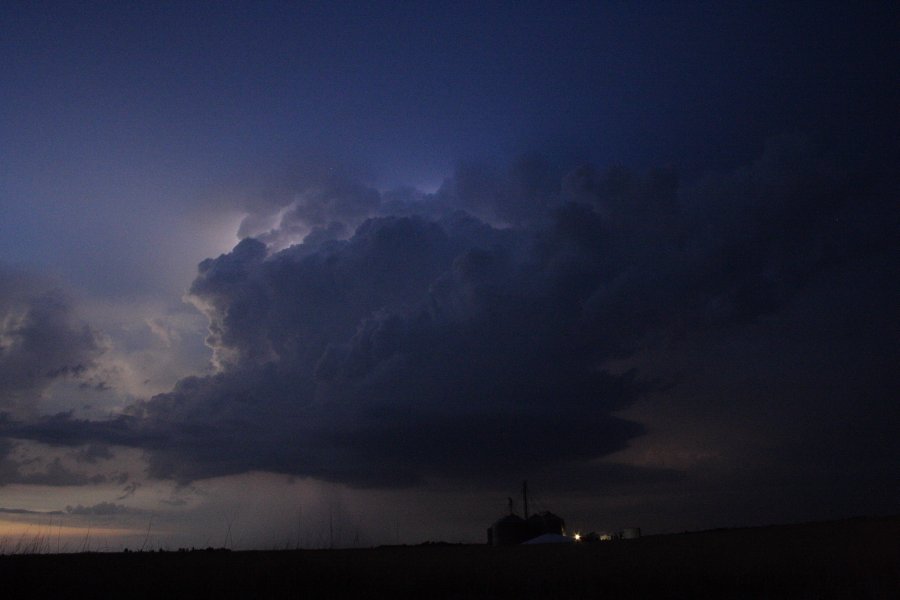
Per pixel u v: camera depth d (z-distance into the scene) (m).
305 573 27.11
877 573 26.80
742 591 25.11
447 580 27.42
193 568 29.70
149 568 29.58
